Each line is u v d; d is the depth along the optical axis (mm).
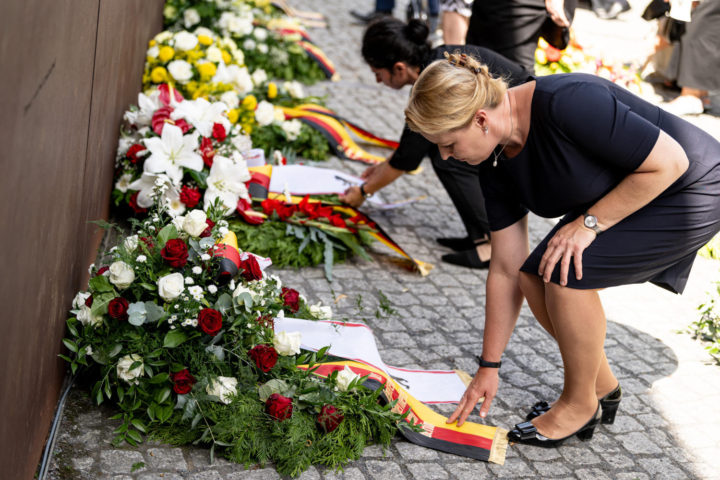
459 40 4922
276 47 6188
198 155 3443
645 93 6605
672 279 2523
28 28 1774
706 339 3553
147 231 2713
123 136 3611
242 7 5859
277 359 2527
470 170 3762
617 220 2262
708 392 3143
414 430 2566
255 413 2412
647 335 3541
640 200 2188
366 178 3982
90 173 2869
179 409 2451
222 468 2342
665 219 2301
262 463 2359
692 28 6262
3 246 1684
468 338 3336
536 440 2660
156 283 2475
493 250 2596
